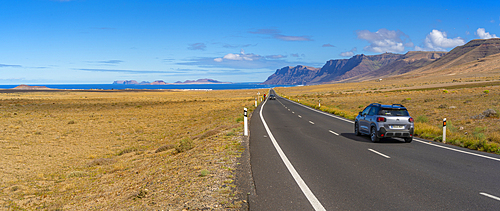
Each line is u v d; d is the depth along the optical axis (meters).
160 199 6.02
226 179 6.87
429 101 38.12
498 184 6.43
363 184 6.52
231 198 5.59
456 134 14.29
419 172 7.55
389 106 12.84
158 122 29.83
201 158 9.59
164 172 8.95
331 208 5.08
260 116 26.59
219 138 13.91
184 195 5.95
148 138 21.00
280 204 5.27
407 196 5.70
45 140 20.19
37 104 54.53
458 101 34.19
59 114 37.19
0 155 15.37
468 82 113.81
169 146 15.27
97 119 32.44
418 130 15.48
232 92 139.00
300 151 10.57
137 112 40.53
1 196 9.16
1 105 49.53
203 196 5.75
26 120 30.47
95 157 15.59
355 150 10.81
